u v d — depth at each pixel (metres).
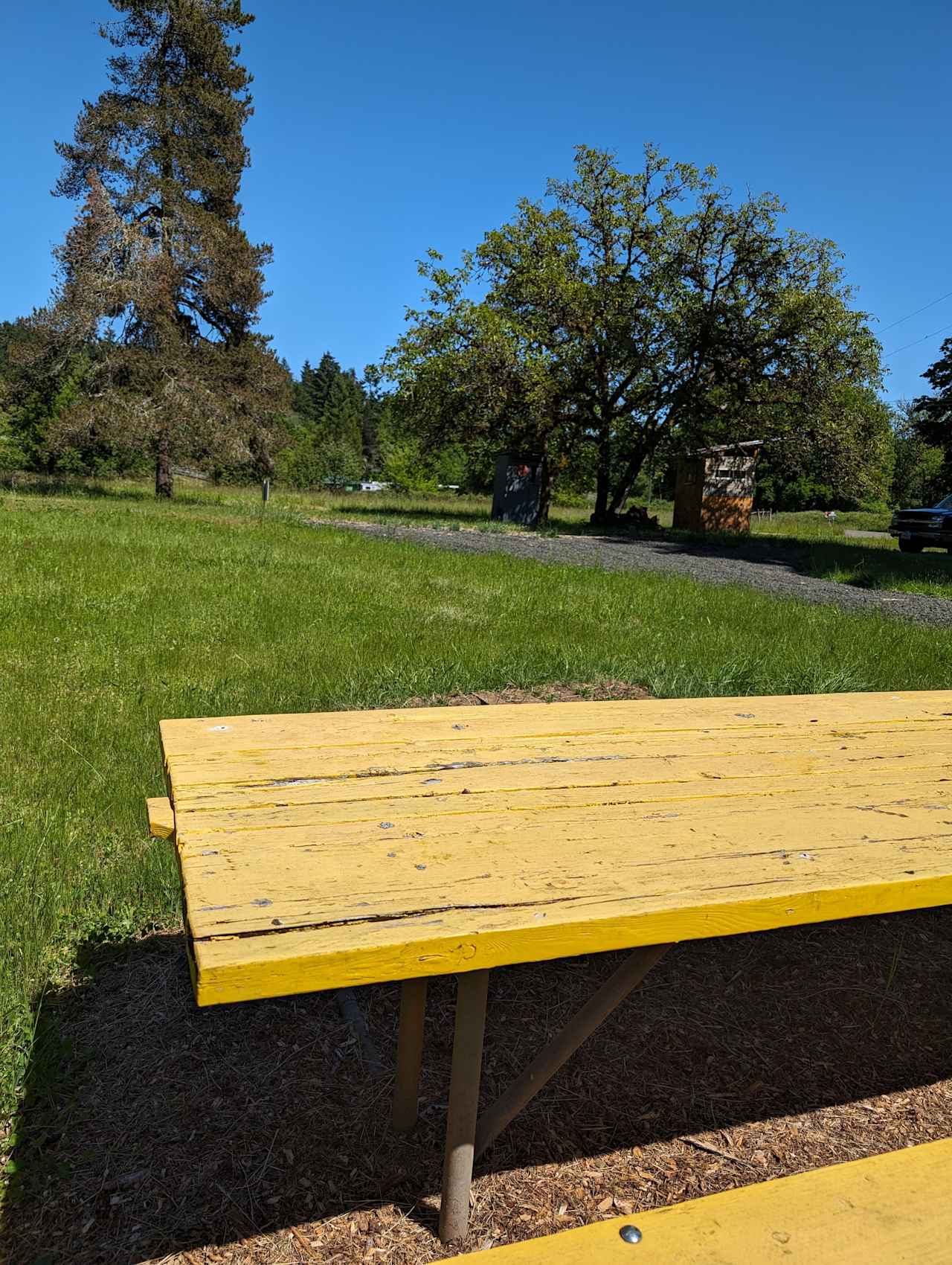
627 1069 2.26
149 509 23.08
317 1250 1.66
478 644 6.55
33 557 10.90
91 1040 2.24
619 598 9.83
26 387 28.45
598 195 26.56
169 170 29.73
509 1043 2.32
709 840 1.71
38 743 4.14
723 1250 1.23
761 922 1.49
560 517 36.75
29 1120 1.96
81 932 2.70
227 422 29.02
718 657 6.41
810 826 1.81
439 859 1.56
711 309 26.36
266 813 1.73
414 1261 1.64
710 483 29.11
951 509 22.52
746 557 19.16
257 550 13.38
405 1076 1.93
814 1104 2.17
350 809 1.77
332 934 1.28
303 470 71.38
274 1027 2.34
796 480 59.25
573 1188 1.85
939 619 10.25
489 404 26.14
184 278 29.52
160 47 29.61
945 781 2.14
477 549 16.83
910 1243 1.25
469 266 26.53
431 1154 1.92
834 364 26.61
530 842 1.66
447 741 2.28
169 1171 1.83
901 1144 2.04
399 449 68.56
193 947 1.24
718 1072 2.27
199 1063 2.18
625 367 27.22
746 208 25.81
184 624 7.14
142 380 28.28
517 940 1.33
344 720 2.45
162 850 3.10
